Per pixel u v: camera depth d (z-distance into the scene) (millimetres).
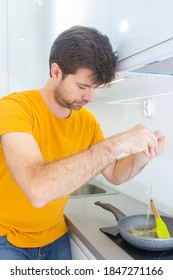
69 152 1161
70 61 903
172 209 1323
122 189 1780
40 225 1150
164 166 1368
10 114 897
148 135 915
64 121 1125
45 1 2178
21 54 2188
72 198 1642
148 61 847
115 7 1001
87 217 1311
